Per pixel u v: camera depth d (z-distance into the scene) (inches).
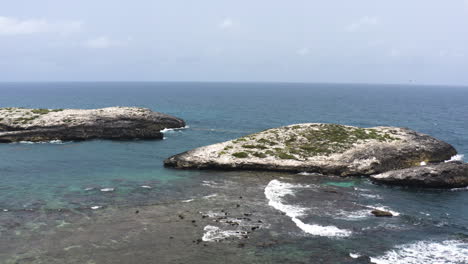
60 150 2458.2
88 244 1023.0
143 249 999.0
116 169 1961.1
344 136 2378.2
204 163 1993.1
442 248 1045.2
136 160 2208.4
